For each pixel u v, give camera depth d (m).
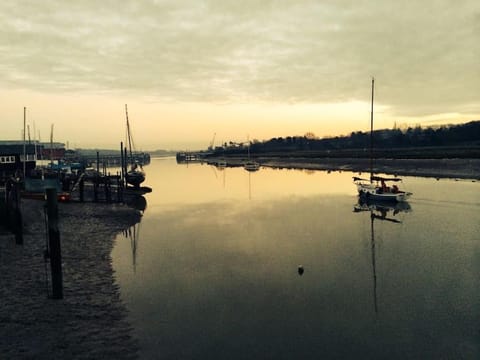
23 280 14.50
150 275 16.22
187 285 15.11
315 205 37.44
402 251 19.97
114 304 13.02
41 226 23.78
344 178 69.00
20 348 9.73
